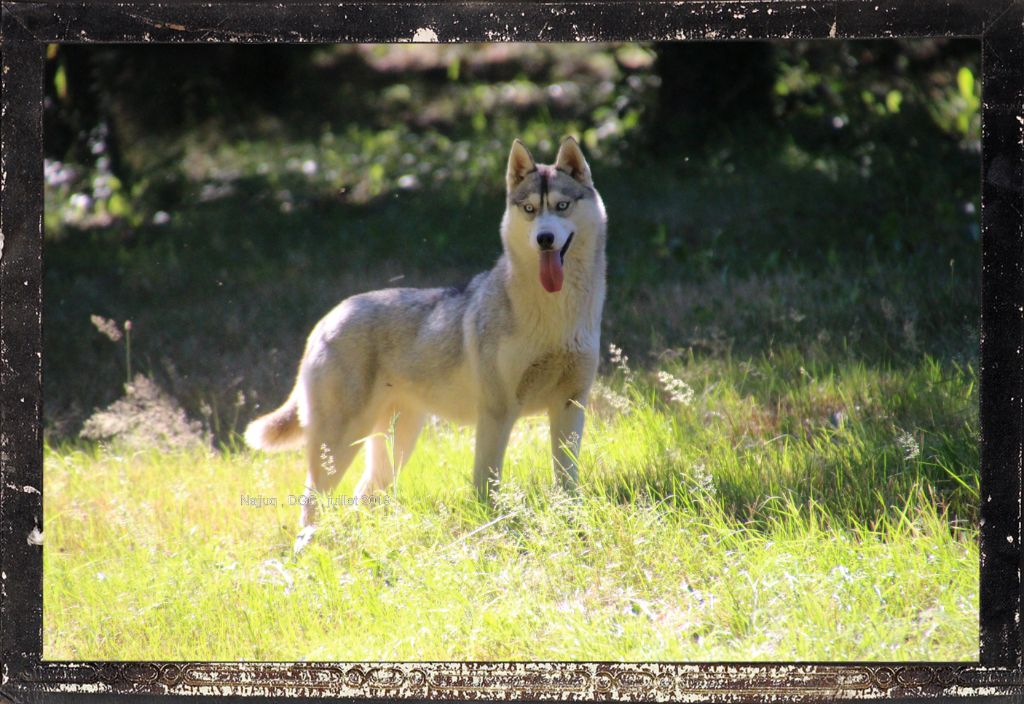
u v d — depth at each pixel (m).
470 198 20.59
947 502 8.70
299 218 20.38
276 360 14.46
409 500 9.27
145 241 19.39
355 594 7.61
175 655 7.30
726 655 6.69
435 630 7.15
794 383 11.77
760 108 20.83
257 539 9.17
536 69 28.83
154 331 15.60
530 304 8.73
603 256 9.09
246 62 25.91
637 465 9.73
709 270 16.05
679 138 20.62
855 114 20.02
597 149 21.58
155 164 22.70
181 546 8.63
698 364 12.49
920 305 13.46
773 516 8.59
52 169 20.47
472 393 9.30
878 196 17.75
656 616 7.31
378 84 28.30
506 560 7.84
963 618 6.84
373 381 9.63
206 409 12.58
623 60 26.53
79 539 9.23
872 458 9.34
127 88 22.98
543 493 8.45
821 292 14.61
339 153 24.25
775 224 17.50
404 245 18.56
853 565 7.46
